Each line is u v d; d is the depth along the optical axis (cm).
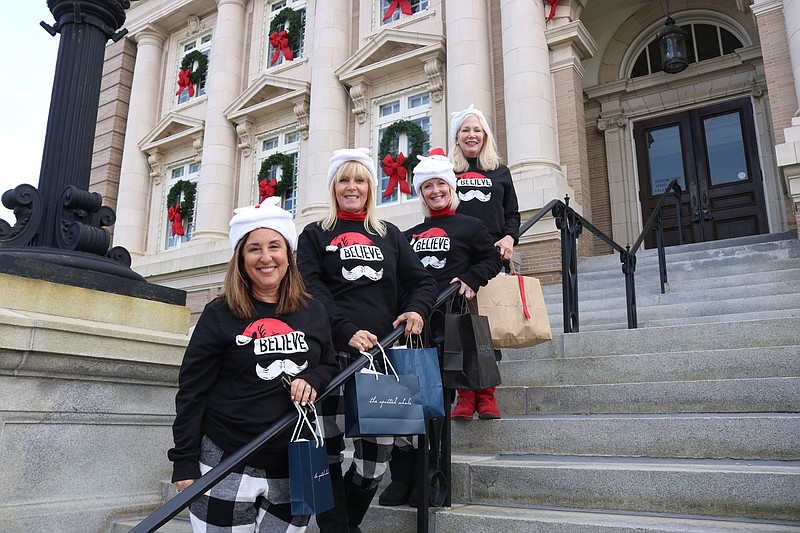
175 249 1633
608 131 1380
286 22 1647
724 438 338
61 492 380
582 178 1098
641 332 501
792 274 705
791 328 446
